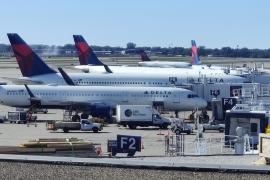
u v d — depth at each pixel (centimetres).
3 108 15400
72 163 4134
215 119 10781
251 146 6369
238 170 3950
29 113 12444
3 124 11556
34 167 4022
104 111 12725
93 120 11769
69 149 6019
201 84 14038
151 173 3878
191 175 3838
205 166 4009
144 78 15062
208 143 7012
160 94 13100
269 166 4062
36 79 14775
